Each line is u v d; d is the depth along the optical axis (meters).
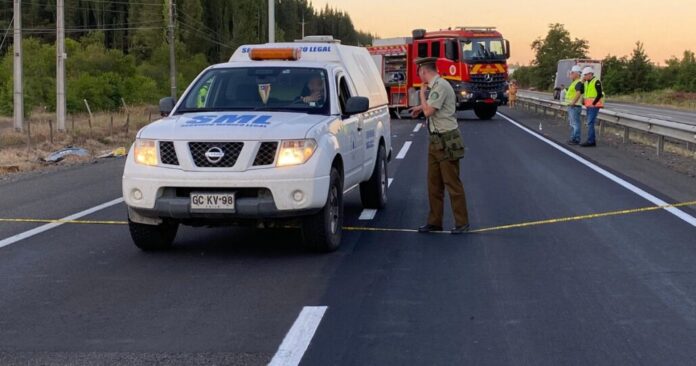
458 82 34.19
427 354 5.21
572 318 5.96
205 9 113.31
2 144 23.23
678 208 10.80
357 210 11.00
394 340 5.49
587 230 9.35
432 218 9.34
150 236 8.20
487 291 6.73
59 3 29.22
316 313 6.12
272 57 9.64
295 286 6.94
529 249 8.38
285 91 9.01
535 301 6.42
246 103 8.95
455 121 9.20
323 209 7.93
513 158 17.95
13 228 9.78
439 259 7.95
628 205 11.12
